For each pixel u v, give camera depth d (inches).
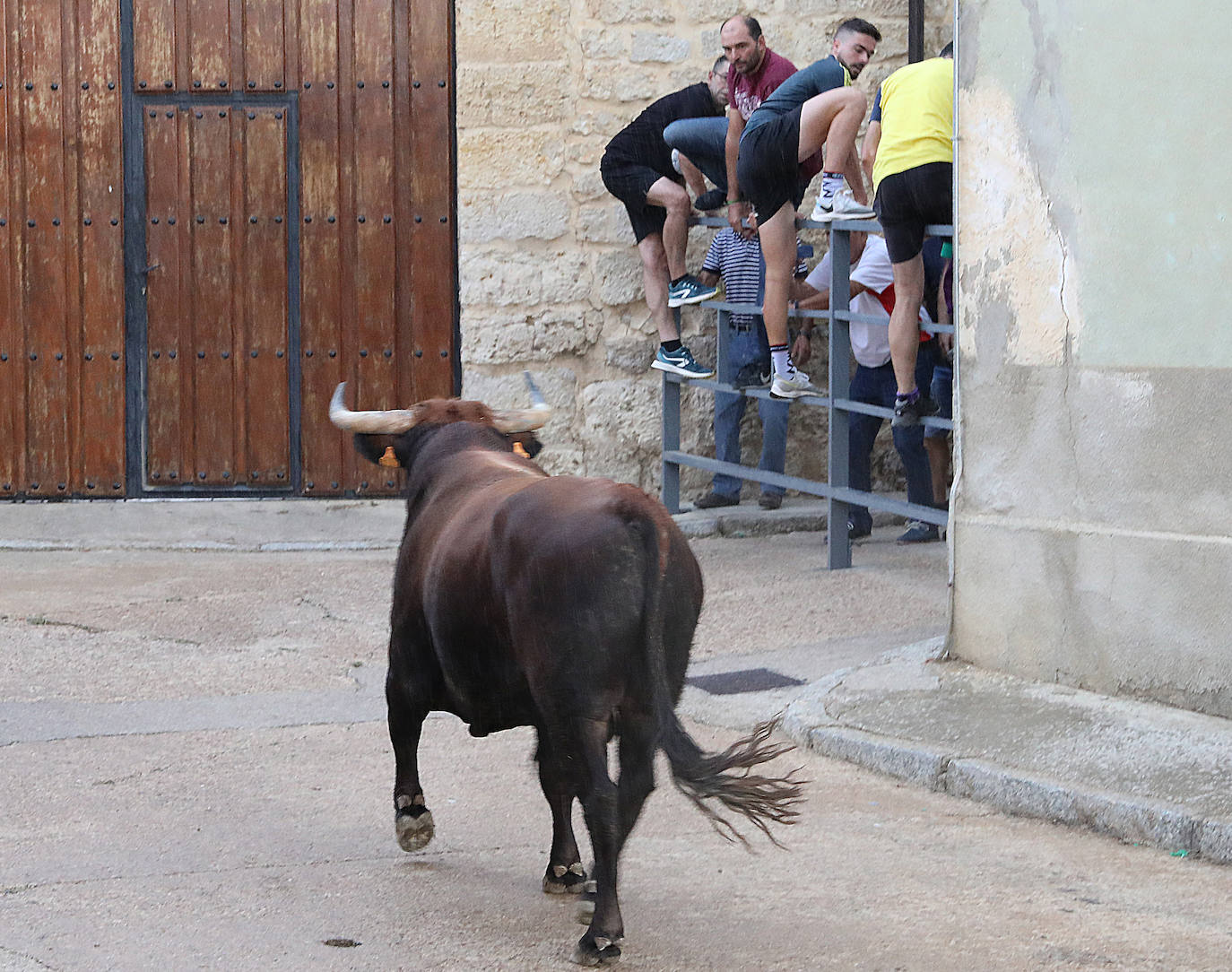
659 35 783.7
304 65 802.2
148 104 802.8
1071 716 440.5
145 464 815.7
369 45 800.9
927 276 669.3
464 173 784.9
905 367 616.7
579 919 317.1
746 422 815.7
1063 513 472.4
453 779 418.9
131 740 452.1
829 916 322.7
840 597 616.7
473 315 791.1
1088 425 464.4
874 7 796.0
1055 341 471.2
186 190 806.5
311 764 432.1
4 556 732.7
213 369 813.2
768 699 487.8
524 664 293.6
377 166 806.5
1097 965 297.1
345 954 299.9
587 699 286.5
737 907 328.2
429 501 346.9
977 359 492.4
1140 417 452.4
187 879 342.0
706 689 501.0
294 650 556.7
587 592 285.1
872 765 428.8
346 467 817.5
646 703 290.2
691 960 298.8
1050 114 469.4
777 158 653.3
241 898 329.7
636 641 289.1
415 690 343.6
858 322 681.0
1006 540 485.4
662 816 394.3
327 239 808.3
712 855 363.6
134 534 766.5
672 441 778.8
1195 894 336.2
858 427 701.3
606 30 782.5
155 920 316.5
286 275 808.9
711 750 443.8
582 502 293.3
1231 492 434.3
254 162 805.9
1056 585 472.4
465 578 309.1
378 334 812.6
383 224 807.7
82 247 806.5
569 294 792.9
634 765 291.3
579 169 788.6
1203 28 434.3
